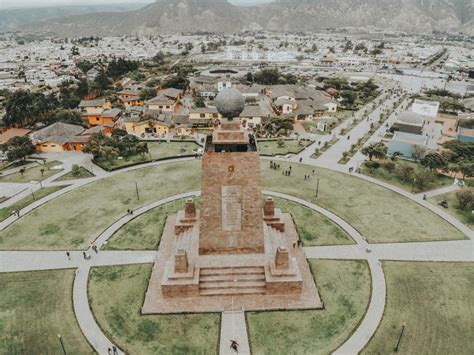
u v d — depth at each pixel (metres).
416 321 40.78
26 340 38.59
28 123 121.69
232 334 38.81
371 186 75.00
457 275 48.22
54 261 51.09
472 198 63.38
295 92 153.50
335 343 37.88
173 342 38.03
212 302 42.75
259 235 45.41
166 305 42.41
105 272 48.62
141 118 115.94
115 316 41.38
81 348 37.56
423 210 65.06
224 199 43.44
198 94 164.00
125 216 62.84
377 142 100.00
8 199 70.31
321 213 63.47
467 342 38.19
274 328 39.56
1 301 43.88
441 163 78.88
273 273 43.12
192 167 85.00
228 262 45.19
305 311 41.81
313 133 112.69
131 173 81.94
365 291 45.12
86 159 91.44
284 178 78.50
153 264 50.00
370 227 59.31
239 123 41.97
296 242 53.91
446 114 140.38
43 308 42.75
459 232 58.09
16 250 53.78
